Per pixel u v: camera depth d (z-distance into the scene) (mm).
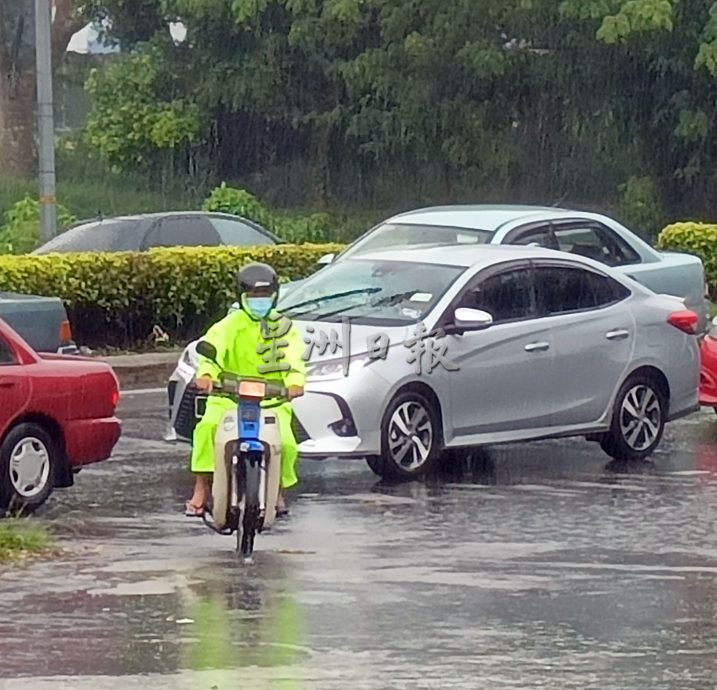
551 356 15812
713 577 11094
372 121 45406
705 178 44656
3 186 46719
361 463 15961
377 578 10922
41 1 28312
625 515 13477
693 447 17234
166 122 45469
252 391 11266
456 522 13133
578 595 10453
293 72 45938
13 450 13156
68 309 22703
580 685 8328
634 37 41062
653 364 16547
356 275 16016
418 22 43188
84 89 49000
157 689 8133
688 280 20672
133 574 10969
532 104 44406
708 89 43250
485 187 46344
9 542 11773
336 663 8695
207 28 45250
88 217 44219
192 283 23688
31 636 9211
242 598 10234
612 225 20422
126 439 17078
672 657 8914
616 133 44031
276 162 47812
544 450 16969
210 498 11805
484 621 9703
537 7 41469
